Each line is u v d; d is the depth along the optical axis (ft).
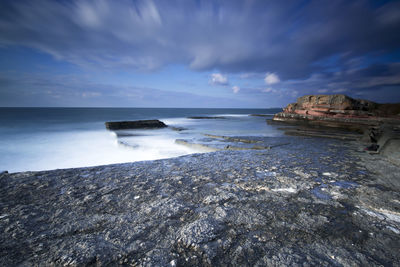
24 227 7.25
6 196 10.00
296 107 82.33
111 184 11.81
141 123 75.97
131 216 8.10
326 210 8.75
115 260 5.61
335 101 68.23
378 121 51.49
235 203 9.34
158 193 10.52
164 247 6.19
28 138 50.60
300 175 13.88
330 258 5.73
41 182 12.01
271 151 23.47
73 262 5.51
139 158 29.40
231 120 130.62
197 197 10.02
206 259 5.68
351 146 27.91
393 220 7.97
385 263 5.55
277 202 9.50
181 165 16.49
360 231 7.16
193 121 121.19
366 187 11.63
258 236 6.78
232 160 18.47
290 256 5.81
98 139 49.47
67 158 30.60
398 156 18.17
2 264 5.43
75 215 8.18
